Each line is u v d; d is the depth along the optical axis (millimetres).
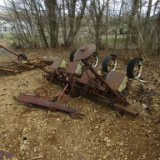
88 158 3014
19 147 3281
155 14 8875
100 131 3576
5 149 3246
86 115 4090
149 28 8891
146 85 5496
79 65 4895
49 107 4152
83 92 4512
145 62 7805
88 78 4504
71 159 3010
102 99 4254
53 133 3582
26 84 5855
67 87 5008
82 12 10953
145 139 3299
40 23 12859
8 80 6266
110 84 4199
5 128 3770
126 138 3359
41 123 3867
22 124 3867
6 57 10391
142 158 2932
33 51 12188
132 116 3873
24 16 12930
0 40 16094
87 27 11031
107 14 10062
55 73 5320
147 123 3707
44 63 7301
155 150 3047
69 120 3924
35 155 3105
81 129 3654
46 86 5613
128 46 10312
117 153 3072
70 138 3439
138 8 8734
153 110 4133
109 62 6094
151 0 8602
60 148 3230
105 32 10672
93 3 9688
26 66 6832
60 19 12516
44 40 13477
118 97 3984
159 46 8594
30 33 13375
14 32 13609
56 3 12055
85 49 3676
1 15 12992
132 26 9102
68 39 12594
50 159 3025
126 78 4285
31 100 4375
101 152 3113
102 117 3988
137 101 4535
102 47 10734
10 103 4703
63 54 10734
